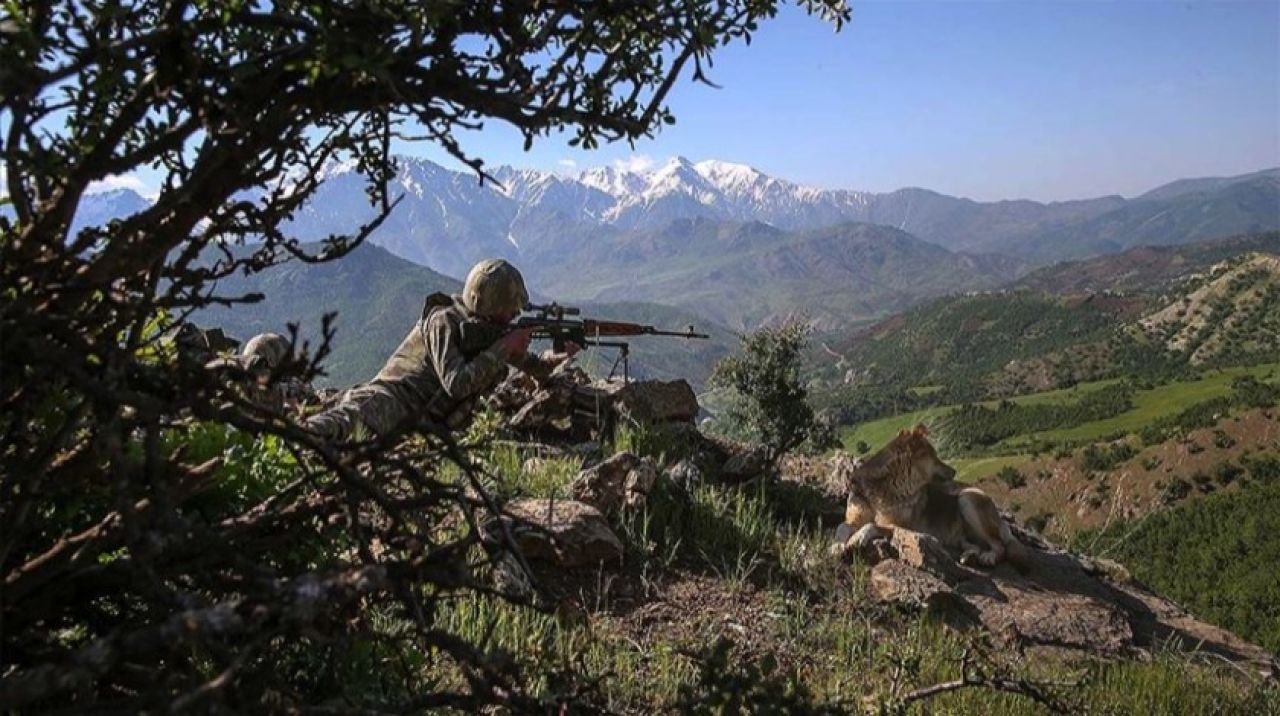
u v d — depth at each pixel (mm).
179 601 1646
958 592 6953
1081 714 5324
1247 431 125250
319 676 2791
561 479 6910
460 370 4996
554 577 5789
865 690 5156
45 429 2270
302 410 4375
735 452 8789
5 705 1352
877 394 190625
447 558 1911
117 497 1692
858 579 6746
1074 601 7195
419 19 1912
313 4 1945
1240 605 72188
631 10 2188
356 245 2439
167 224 2018
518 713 2078
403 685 3127
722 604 6066
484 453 5238
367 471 2750
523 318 5410
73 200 1923
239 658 1489
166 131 1997
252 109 2008
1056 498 122125
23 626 2184
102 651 1417
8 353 1785
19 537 2227
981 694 5398
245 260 2391
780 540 7168
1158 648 7031
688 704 2285
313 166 2412
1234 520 94250
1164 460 122750
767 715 2221
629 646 5238
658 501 6914
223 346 5785
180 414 2439
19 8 1821
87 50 1770
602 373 9367
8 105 1725
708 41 2141
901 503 7648
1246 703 6211
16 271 1921
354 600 2094
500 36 2168
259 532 2590
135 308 2035
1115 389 191750
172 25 1856
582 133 2244
